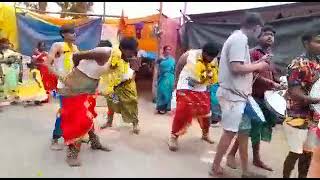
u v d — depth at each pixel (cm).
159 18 1013
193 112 561
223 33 944
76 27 1112
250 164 518
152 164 503
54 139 562
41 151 546
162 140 620
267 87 481
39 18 1078
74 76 474
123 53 597
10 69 891
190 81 553
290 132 430
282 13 862
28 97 924
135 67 622
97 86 506
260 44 477
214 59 555
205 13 974
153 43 1088
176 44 1052
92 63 473
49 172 463
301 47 815
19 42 1052
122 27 1084
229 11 938
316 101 412
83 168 480
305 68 417
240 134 452
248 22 431
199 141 621
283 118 443
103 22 1135
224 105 443
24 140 604
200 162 518
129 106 649
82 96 480
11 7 1014
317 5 816
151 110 905
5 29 1010
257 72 472
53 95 1025
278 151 586
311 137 431
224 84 440
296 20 820
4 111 838
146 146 582
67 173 461
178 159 527
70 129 481
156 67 1005
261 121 445
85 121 482
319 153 537
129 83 646
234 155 498
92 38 1128
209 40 965
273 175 479
